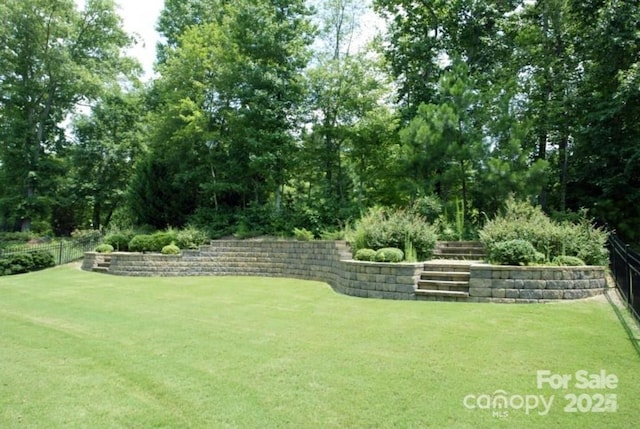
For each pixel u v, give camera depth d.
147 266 15.38
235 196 20.45
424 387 4.14
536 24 18.44
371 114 17.14
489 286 8.04
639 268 6.64
